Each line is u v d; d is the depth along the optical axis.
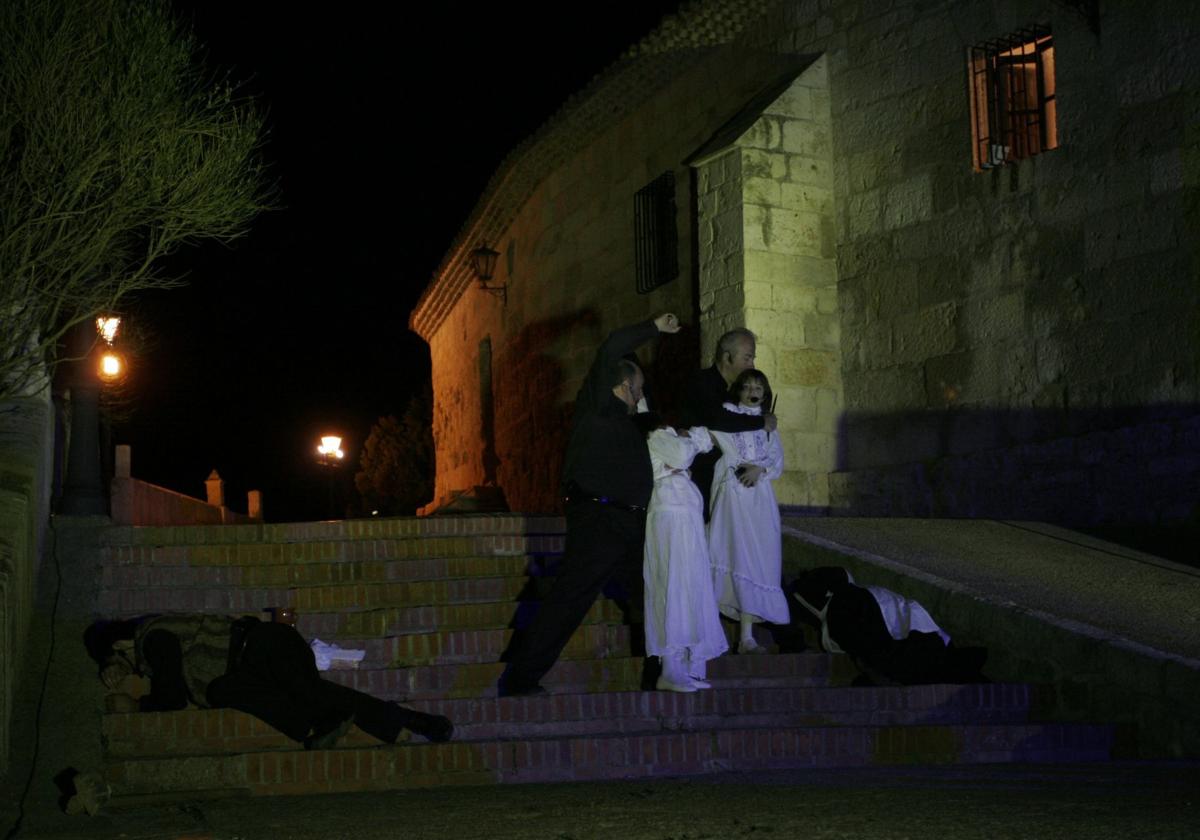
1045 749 7.06
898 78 15.55
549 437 22.67
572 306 21.88
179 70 10.60
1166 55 12.95
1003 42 14.49
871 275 15.72
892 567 8.98
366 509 38.03
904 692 7.53
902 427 15.29
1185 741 6.97
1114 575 9.52
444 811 5.32
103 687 7.39
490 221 25.56
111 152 9.95
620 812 5.14
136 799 6.02
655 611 7.52
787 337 15.79
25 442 9.58
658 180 19.17
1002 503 14.09
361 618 8.52
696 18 17.58
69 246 9.88
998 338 14.34
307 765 6.35
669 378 18.45
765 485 8.35
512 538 9.87
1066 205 13.77
